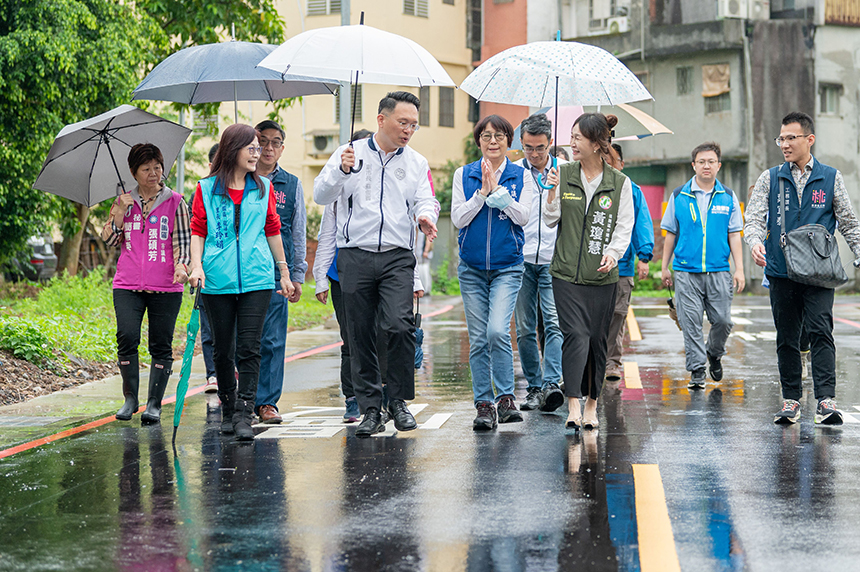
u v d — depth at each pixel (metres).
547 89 9.75
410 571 4.89
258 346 8.29
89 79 19.84
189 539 5.42
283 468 7.09
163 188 9.05
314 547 5.26
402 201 8.06
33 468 7.15
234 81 9.48
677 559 5.02
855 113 37.94
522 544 5.29
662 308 25.83
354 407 9.06
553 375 9.59
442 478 6.75
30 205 20.88
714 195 11.12
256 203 8.20
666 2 38.00
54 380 11.52
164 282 9.02
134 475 6.92
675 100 38.47
